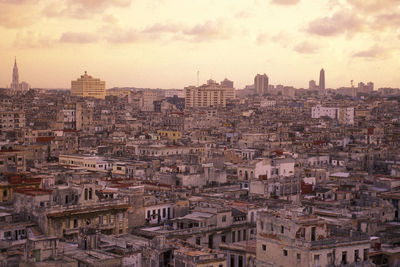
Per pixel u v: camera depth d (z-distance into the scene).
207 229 182.38
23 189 181.25
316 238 146.50
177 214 198.75
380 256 165.50
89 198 176.25
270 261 150.12
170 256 153.00
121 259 141.88
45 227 165.75
